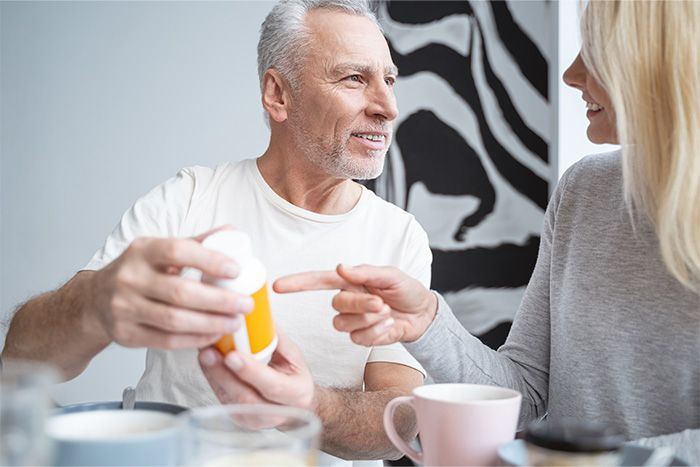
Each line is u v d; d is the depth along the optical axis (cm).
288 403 90
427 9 327
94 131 304
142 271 82
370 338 96
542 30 325
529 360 125
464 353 111
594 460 67
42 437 60
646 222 109
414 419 127
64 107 304
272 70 156
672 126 98
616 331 109
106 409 83
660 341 105
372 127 151
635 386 108
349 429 118
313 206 161
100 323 92
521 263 330
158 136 306
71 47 303
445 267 329
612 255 113
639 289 108
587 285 114
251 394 90
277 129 159
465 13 327
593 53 105
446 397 86
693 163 96
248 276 83
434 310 106
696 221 96
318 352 153
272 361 96
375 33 154
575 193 123
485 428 78
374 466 158
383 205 165
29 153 303
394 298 100
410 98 327
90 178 304
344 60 148
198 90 308
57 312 102
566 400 115
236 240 84
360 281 97
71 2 303
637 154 102
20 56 302
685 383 104
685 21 96
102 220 305
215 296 81
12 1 301
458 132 329
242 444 64
